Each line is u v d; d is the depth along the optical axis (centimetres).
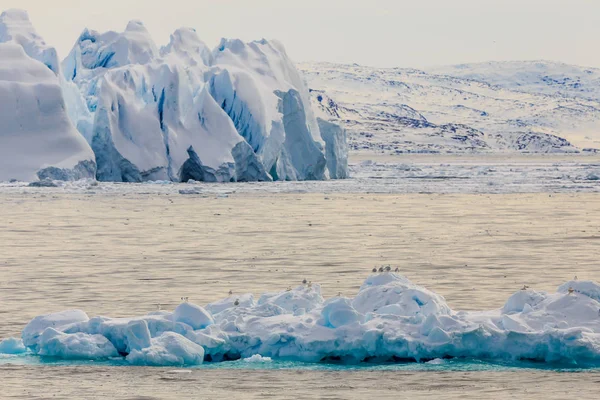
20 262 13112
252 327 7094
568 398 5934
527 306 7162
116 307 9431
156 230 17712
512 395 6012
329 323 7056
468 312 7369
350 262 13138
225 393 6050
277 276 11756
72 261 13225
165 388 6169
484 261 13262
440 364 6762
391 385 6234
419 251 14500
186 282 11225
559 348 6762
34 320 7319
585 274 11925
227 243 15562
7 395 6019
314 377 6431
